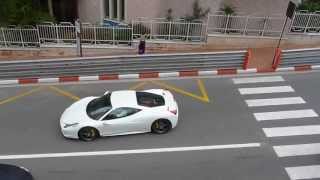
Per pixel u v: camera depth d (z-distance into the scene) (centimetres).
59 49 2370
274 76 2033
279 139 1550
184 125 1639
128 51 2362
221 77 2036
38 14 2466
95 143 1554
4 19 2442
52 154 1506
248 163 1427
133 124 1558
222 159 1449
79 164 1451
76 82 2028
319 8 2431
